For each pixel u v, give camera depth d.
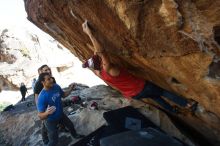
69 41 6.57
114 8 3.19
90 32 4.11
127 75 4.42
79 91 8.59
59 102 5.30
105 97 7.27
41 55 23.19
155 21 2.99
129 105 6.18
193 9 2.63
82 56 6.94
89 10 3.67
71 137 6.05
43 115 4.98
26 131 7.36
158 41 3.22
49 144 5.34
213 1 2.48
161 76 4.13
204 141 5.49
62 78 21.16
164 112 5.63
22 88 11.51
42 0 4.90
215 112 3.96
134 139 3.95
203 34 2.79
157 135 4.01
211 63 3.09
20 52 22.91
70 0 3.86
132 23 3.17
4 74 20.81
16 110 9.32
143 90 4.47
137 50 3.73
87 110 6.71
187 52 3.08
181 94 4.31
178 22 2.80
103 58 4.20
